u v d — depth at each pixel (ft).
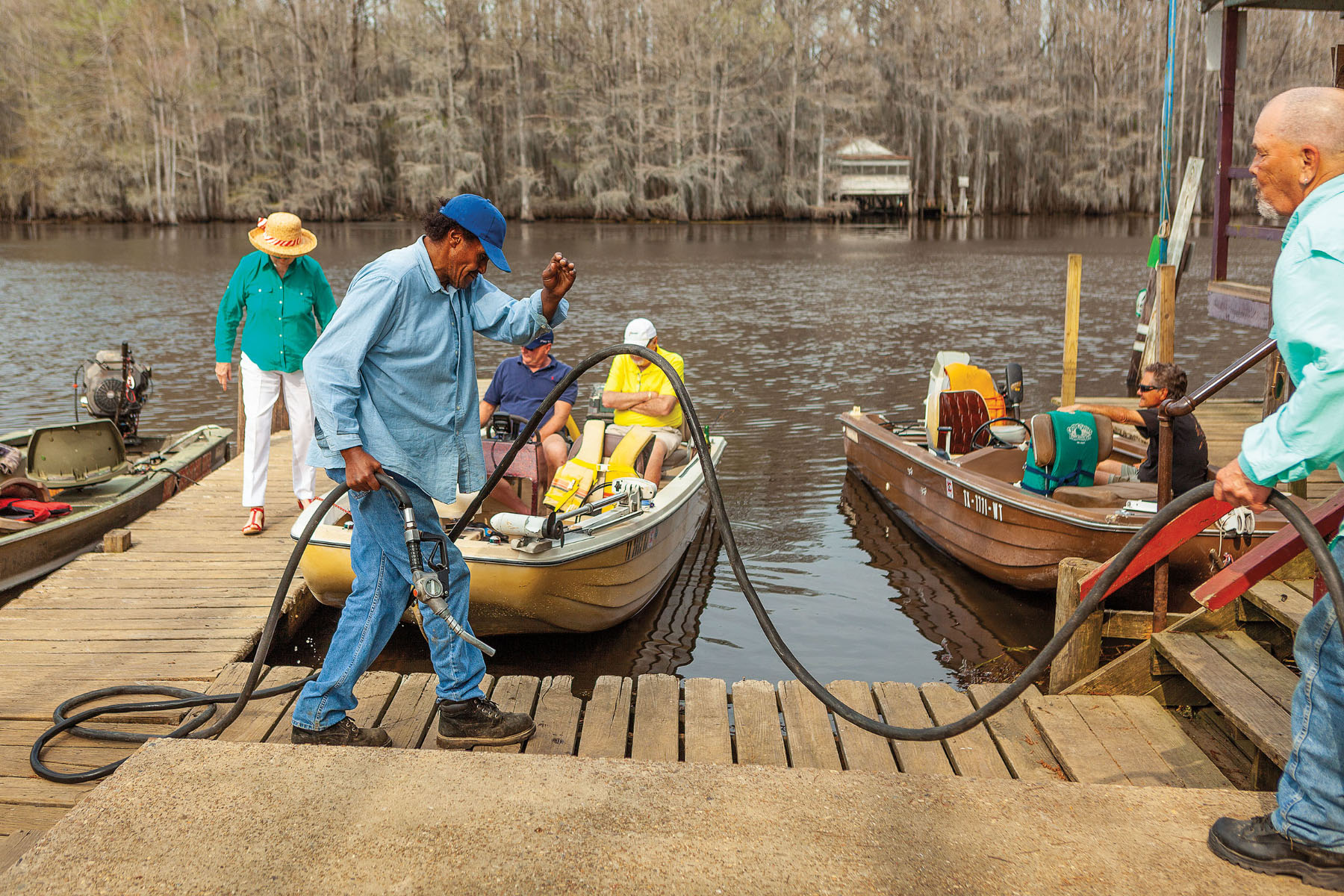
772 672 18.24
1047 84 282.97
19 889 6.93
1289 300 6.64
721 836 7.50
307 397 21.47
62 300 81.61
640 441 20.77
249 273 20.77
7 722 13.00
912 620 20.80
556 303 11.03
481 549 17.30
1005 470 25.07
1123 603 19.65
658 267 117.70
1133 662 13.17
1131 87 273.13
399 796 7.97
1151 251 39.06
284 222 20.42
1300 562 12.98
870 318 72.18
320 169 242.17
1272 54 227.61
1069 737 12.04
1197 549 18.26
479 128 248.52
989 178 283.79
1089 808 7.85
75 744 12.38
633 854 7.27
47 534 21.68
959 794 8.04
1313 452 6.51
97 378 30.37
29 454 24.29
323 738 10.83
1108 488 21.16
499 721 11.41
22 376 49.73
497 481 11.34
